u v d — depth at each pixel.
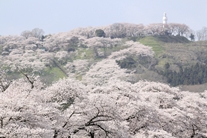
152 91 66.31
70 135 37.25
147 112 48.56
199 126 60.97
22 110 31.62
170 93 67.31
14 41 199.38
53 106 37.09
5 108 30.61
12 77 110.62
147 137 46.31
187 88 148.00
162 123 54.72
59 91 39.53
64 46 194.12
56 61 169.38
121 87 53.12
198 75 157.12
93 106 38.94
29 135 29.47
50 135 32.34
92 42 190.50
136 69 162.00
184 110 61.91
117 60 172.12
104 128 39.75
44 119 33.50
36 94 37.97
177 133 57.94
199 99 65.81
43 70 151.62
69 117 38.47
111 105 39.28
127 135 40.91
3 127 29.95
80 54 184.75
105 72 151.62
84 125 39.28
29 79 39.81
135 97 51.53
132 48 181.12
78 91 39.56
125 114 47.84
